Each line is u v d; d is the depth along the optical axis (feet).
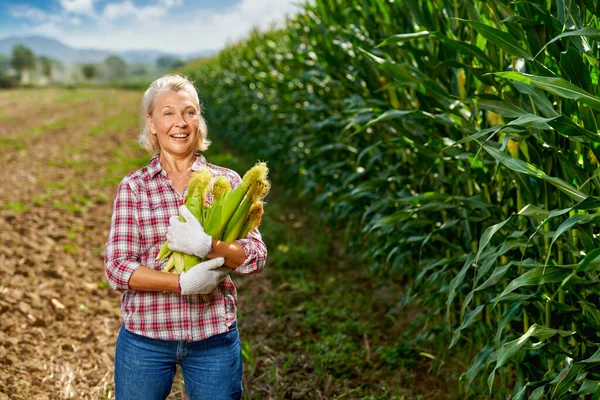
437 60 10.35
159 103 6.56
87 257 18.33
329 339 12.82
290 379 11.24
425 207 9.87
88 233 21.02
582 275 8.12
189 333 6.42
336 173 19.13
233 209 6.12
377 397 10.70
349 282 16.56
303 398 10.70
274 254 18.54
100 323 13.64
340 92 17.87
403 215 9.96
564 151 7.78
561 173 8.18
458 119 9.21
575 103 7.63
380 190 14.61
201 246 5.87
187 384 6.82
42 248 18.67
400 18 12.05
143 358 6.53
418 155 11.66
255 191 6.24
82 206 25.08
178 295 6.40
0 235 19.77
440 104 9.53
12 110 73.41
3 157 37.22
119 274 6.15
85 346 12.50
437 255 11.98
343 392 10.91
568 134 6.66
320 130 19.34
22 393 10.40
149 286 6.08
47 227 21.38
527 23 7.72
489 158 9.46
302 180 23.07
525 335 7.52
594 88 7.27
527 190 8.55
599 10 6.99
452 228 11.85
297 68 21.61
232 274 17.34
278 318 14.14
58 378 11.09
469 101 9.05
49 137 48.37
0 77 197.98
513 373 10.48
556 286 8.53
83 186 29.09
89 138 48.80
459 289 10.32
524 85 7.73
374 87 13.17
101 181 30.40
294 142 21.72
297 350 12.63
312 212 23.17
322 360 11.78
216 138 47.52
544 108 7.53
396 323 13.69
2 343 12.07
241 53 37.65
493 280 8.06
